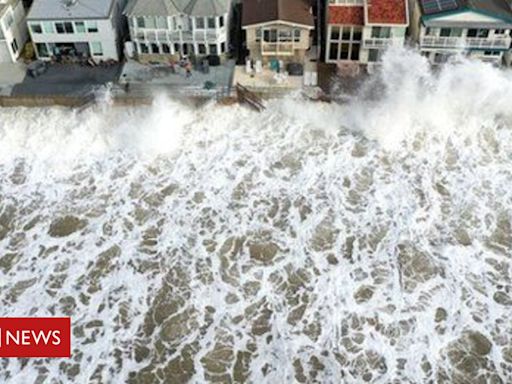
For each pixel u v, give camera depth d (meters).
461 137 43.56
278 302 34.62
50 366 32.12
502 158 42.44
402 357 32.19
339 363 31.97
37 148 43.38
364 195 40.16
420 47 46.91
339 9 46.66
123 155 42.91
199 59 48.69
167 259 36.81
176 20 47.00
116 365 32.19
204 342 33.03
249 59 48.38
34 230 38.53
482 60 47.50
